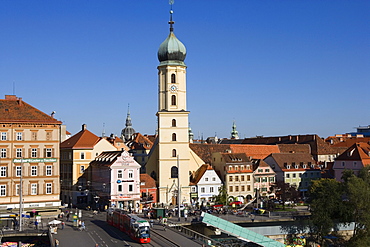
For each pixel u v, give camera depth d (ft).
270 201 437.99
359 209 347.15
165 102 451.94
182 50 453.99
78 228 317.42
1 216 334.03
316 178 535.19
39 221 323.37
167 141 450.71
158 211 356.79
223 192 442.50
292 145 603.26
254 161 507.30
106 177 422.41
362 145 510.99
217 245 264.11
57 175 366.84
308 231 367.86
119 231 307.78
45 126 365.40
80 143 477.77
